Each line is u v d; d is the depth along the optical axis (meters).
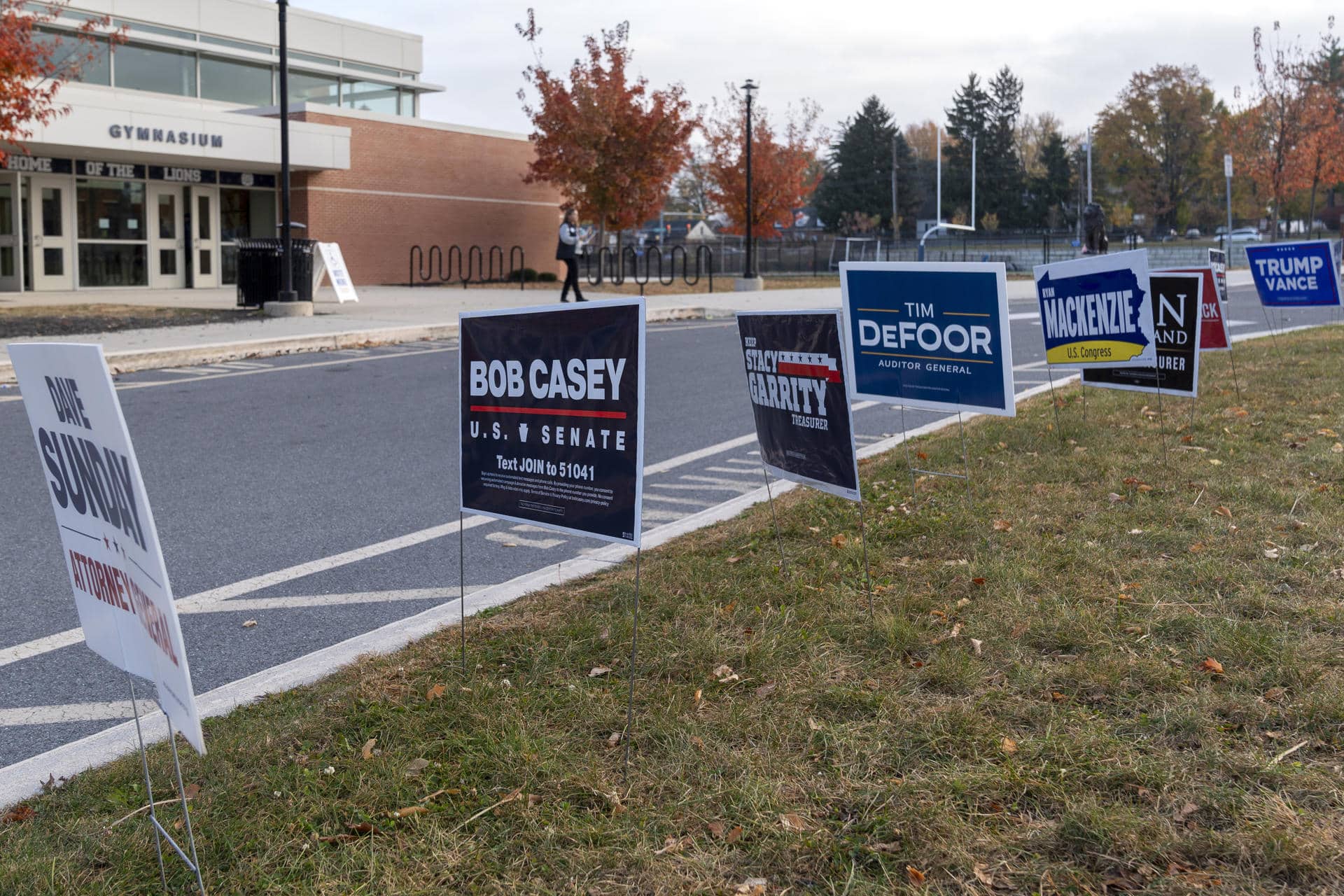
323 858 2.84
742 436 9.23
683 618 4.47
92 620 2.97
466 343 3.96
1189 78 74.81
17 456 8.38
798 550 5.38
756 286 28.48
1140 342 7.07
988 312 5.50
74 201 25.20
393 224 30.95
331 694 3.88
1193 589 4.44
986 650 3.98
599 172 29.97
